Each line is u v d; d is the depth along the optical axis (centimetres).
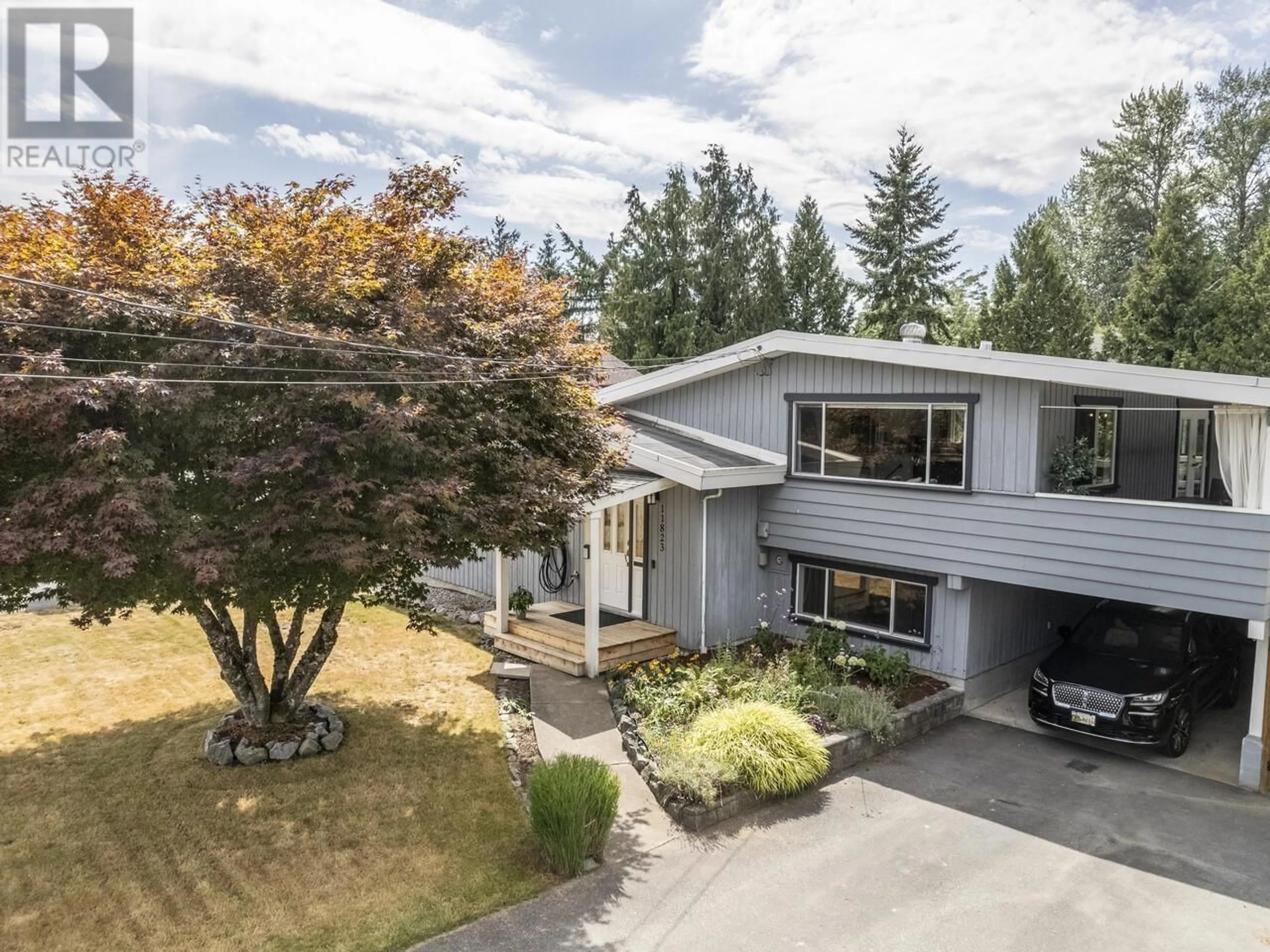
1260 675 884
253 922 596
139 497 592
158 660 1184
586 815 677
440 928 598
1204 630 1105
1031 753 980
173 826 726
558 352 938
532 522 802
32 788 786
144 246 700
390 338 733
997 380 1072
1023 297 3011
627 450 1061
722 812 786
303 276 718
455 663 1222
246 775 826
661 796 806
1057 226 4222
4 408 566
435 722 985
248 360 677
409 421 686
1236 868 718
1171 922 631
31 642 1255
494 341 857
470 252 908
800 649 1200
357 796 793
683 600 1277
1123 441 1258
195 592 663
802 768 832
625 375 2689
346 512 692
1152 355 2511
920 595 1187
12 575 604
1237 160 3397
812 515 1285
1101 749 999
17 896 618
